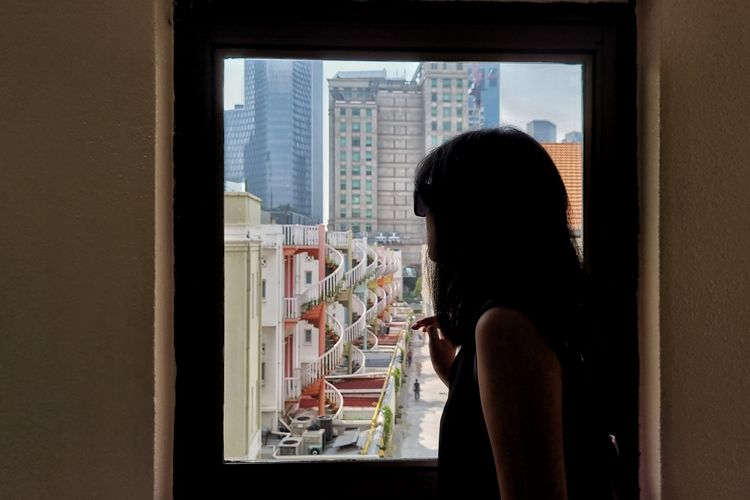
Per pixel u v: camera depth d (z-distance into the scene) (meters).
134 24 0.71
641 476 0.80
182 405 0.79
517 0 0.81
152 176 0.71
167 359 0.76
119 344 0.71
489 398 0.51
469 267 0.58
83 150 0.71
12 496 0.72
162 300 0.74
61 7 0.71
